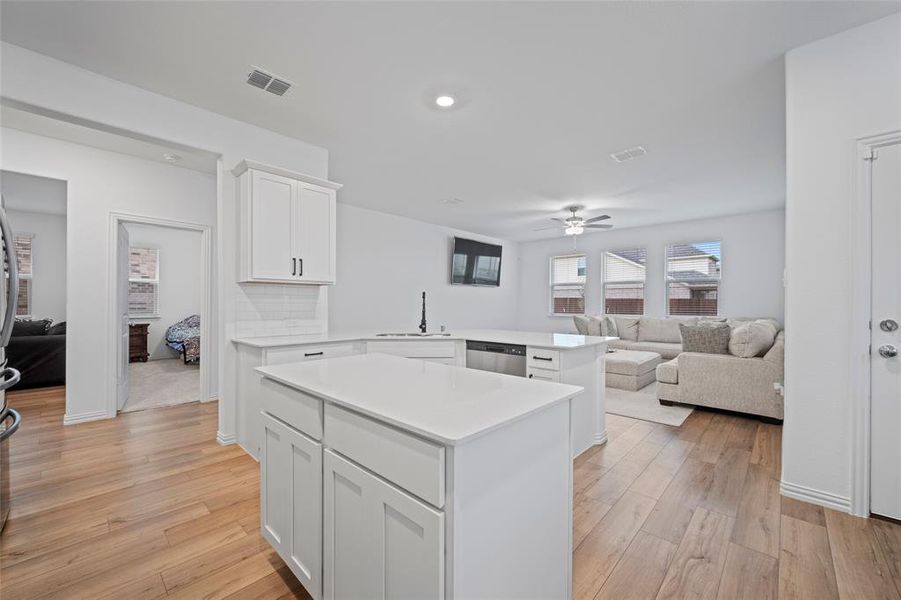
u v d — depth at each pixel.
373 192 4.87
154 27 1.92
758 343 3.56
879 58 1.87
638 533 1.83
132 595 1.45
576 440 2.73
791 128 2.08
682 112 2.77
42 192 5.00
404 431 1.03
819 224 2.02
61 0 1.73
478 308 7.69
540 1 1.75
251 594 1.46
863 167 1.91
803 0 1.73
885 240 1.88
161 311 7.53
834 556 1.65
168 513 2.01
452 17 1.85
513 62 2.20
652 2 1.75
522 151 3.48
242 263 2.88
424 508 0.96
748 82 2.39
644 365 4.95
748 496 2.17
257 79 2.38
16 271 1.69
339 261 5.53
